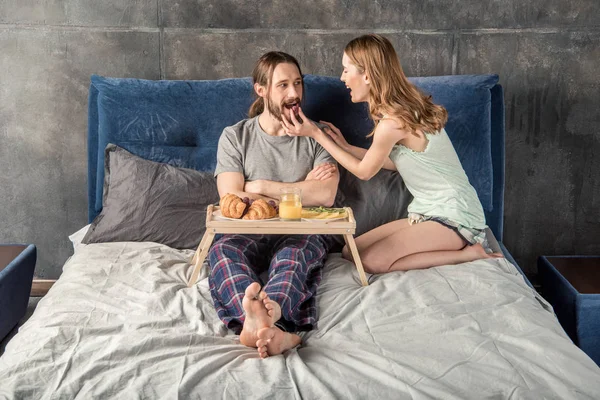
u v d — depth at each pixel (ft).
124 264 7.77
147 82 9.26
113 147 9.08
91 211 9.48
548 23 9.91
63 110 10.12
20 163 10.31
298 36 9.95
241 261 7.32
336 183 8.34
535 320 6.53
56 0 9.74
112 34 9.87
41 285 10.72
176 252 8.37
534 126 10.26
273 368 5.66
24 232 10.60
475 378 5.51
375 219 8.84
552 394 5.35
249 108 9.16
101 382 5.47
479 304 6.87
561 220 10.62
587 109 10.18
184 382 5.35
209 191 8.82
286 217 7.49
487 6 9.86
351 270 7.88
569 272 9.20
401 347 6.06
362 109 9.22
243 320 6.48
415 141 8.14
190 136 9.22
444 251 8.14
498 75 9.70
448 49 10.00
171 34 9.91
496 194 9.55
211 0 9.82
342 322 6.60
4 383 5.46
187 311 6.78
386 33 9.95
